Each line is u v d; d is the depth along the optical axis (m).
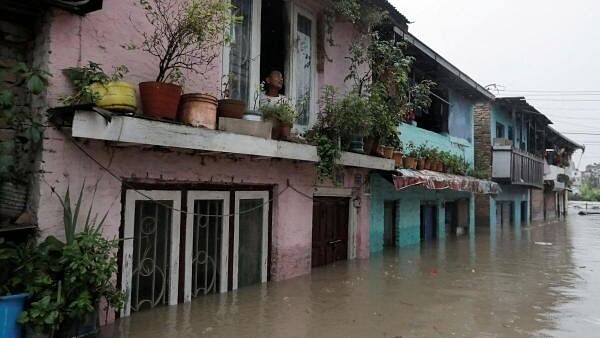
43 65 4.87
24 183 4.89
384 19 10.34
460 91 17.36
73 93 4.99
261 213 7.66
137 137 4.85
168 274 6.14
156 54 5.82
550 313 6.56
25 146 4.93
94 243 4.48
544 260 11.52
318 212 9.27
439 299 7.18
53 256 4.41
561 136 31.00
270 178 7.67
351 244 10.28
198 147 5.49
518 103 21.33
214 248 6.82
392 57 9.92
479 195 21.05
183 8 6.25
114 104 4.77
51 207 4.81
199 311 6.00
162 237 6.12
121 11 5.54
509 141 20.70
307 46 9.04
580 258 12.00
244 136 6.14
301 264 8.44
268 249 7.79
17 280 4.20
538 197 30.33
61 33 4.95
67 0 4.76
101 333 5.04
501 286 8.26
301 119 8.84
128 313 5.63
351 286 7.80
